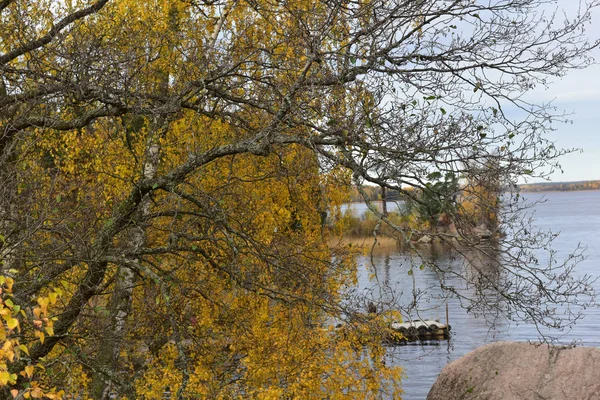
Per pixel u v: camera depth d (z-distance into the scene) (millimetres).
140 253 8109
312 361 10109
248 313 10234
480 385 18031
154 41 9898
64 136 9891
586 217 172625
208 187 10164
